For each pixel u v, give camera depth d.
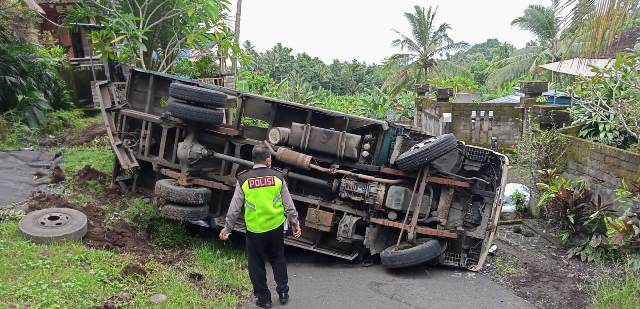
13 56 11.76
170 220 7.55
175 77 8.07
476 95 21.88
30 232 5.98
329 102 23.36
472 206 7.23
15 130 10.66
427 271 6.91
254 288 5.46
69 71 14.34
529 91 13.15
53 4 17.61
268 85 22.69
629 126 8.39
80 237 6.27
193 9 11.26
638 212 6.26
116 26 10.80
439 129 14.71
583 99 9.28
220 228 7.87
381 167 7.17
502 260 7.17
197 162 7.77
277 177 5.41
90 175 8.55
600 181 7.65
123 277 5.51
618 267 6.62
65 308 4.57
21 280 4.96
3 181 8.03
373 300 5.80
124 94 8.52
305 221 7.30
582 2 4.99
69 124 12.67
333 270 6.99
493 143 13.78
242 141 7.66
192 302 5.30
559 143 8.69
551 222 8.34
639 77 8.41
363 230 7.39
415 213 6.95
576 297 5.92
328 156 7.42
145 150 8.01
